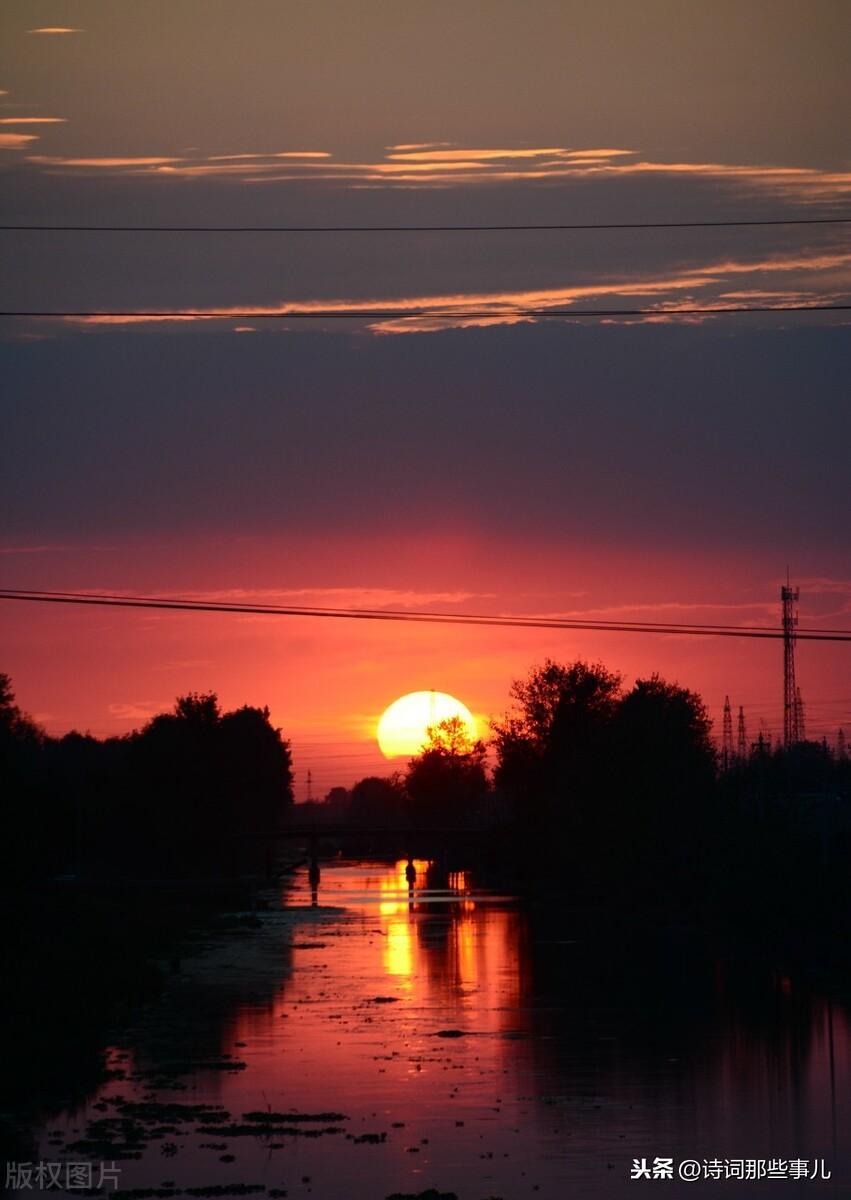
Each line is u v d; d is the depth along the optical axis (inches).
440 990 5669.3
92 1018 4709.6
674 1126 3250.5
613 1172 2893.7
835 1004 5152.6
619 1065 3959.2
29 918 5600.4
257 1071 3905.0
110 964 5782.5
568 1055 4121.6
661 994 5462.6
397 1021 4817.9
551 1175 2871.6
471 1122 3294.8
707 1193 2758.4
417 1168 2913.4
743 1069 3892.7
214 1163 2955.2
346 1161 2970.0
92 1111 3437.5
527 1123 3280.0
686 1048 4232.3
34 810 5388.8
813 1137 3149.6
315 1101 3518.7
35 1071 3914.9
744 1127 3240.7
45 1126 3289.9
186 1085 3722.9
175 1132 3213.6
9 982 4881.9
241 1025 4746.6
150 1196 2728.8
